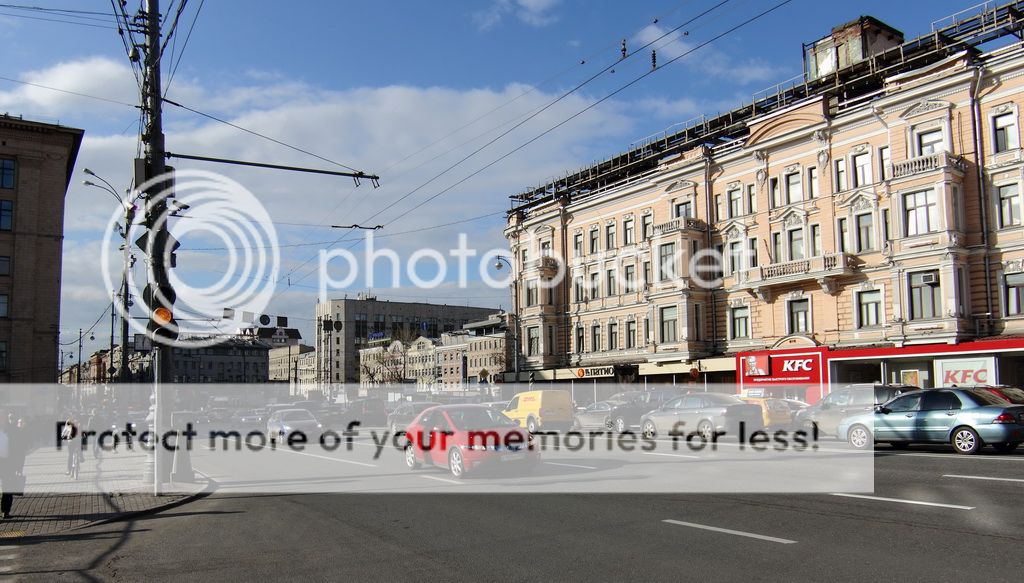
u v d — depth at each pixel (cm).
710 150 4331
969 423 1672
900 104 3384
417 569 776
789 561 745
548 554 818
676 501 1123
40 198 6700
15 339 6406
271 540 967
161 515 1227
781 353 3647
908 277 3306
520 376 5409
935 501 1046
